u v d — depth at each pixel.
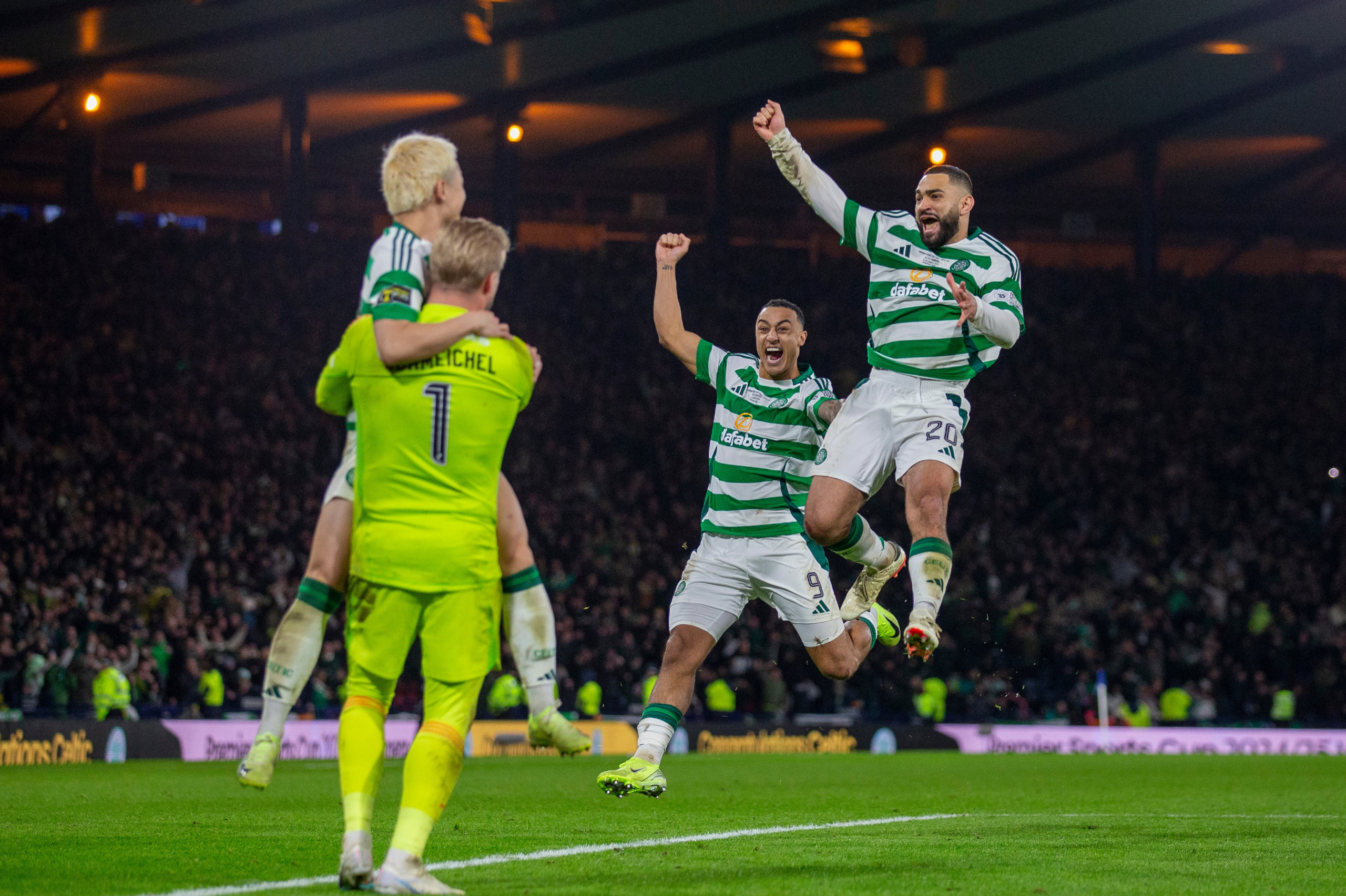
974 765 41.25
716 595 18.80
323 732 46.34
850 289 81.12
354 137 79.62
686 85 74.62
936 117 78.69
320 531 12.39
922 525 15.84
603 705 55.44
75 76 68.00
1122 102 76.81
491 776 34.31
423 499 11.42
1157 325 80.06
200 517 57.78
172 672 48.62
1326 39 69.50
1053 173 86.69
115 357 64.38
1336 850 16.08
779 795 26.53
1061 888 12.45
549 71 72.38
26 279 65.06
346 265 72.94
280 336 68.94
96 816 20.08
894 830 18.42
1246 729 57.16
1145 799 25.92
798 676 58.28
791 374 18.86
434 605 11.43
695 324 76.81
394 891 11.01
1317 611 67.12
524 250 77.94
